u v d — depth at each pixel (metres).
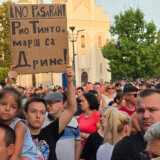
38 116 4.40
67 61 5.26
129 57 43.28
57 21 5.28
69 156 5.50
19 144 3.40
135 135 3.37
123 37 43.62
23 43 5.18
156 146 2.46
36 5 5.23
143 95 3.31
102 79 65.06
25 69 5.17
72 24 61.56
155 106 3.24
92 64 63.94
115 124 4.36
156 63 43.75
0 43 43.69
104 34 65.00
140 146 3.26
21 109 3.57
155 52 43.59
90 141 5.12
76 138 5.73
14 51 5.16
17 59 5.15
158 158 2.41
